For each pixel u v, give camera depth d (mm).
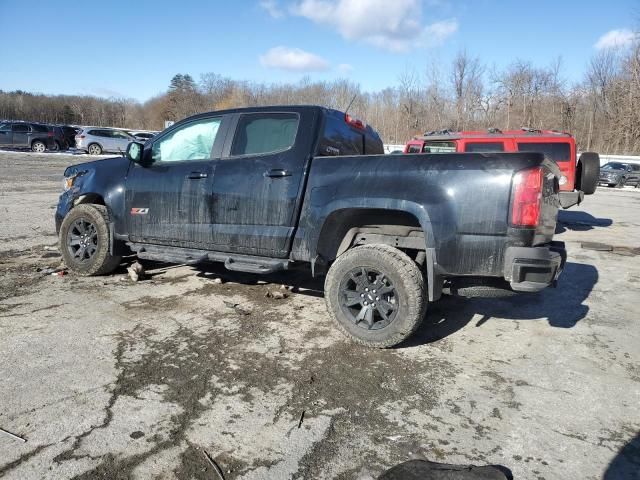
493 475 2383
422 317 3742
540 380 3424
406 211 3613
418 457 2553
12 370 3309
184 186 4742
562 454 2604
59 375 3262
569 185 9484
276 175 4223
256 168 4355
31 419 2758
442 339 4113
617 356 3850
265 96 58406
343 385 3281
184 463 2451
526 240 3320
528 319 4645
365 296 3857
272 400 3066
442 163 3553
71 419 2773
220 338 3973
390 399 3123
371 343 3822
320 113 4332
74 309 4512
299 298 5051
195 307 4684
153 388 3152
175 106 70250
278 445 2623
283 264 4238
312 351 3789
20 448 2512
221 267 6105
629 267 6820
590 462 2541
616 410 3051
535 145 9602
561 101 48500
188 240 4785
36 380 3186
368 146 5230
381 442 2676
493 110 49750
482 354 3832
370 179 3787
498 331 4324
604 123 47250
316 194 4031
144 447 2562
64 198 5738
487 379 3420
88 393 3053
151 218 4988
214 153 4672
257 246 4371
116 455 2488
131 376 3291
